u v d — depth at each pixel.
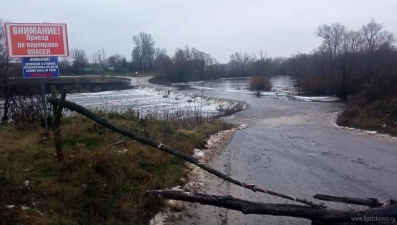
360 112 23.17
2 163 6.39
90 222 5.32
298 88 56.69
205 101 45.19
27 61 8.10
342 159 12.10
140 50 126.25
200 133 15.22
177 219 6.25
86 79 74.25
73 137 8.47
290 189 8.46
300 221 6.31
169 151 6.39
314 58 59.56
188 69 100.12
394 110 20.36
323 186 8.74
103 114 11.76
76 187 5.96
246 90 64.12
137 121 12.09
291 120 26.80
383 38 51.06
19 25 7.87
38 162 6.62
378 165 11.11
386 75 25.72
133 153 8.20
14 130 9.17
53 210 5.25
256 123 25.25
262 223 6.20
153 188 7.05
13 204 5.11
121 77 93.62
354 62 44.12
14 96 14.12
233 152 13.41
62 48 8.28
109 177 6.67
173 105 39.41
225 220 6.32
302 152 13.52
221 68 126.69
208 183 8.68
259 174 9.93
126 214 5.73
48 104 12.28
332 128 21.84
